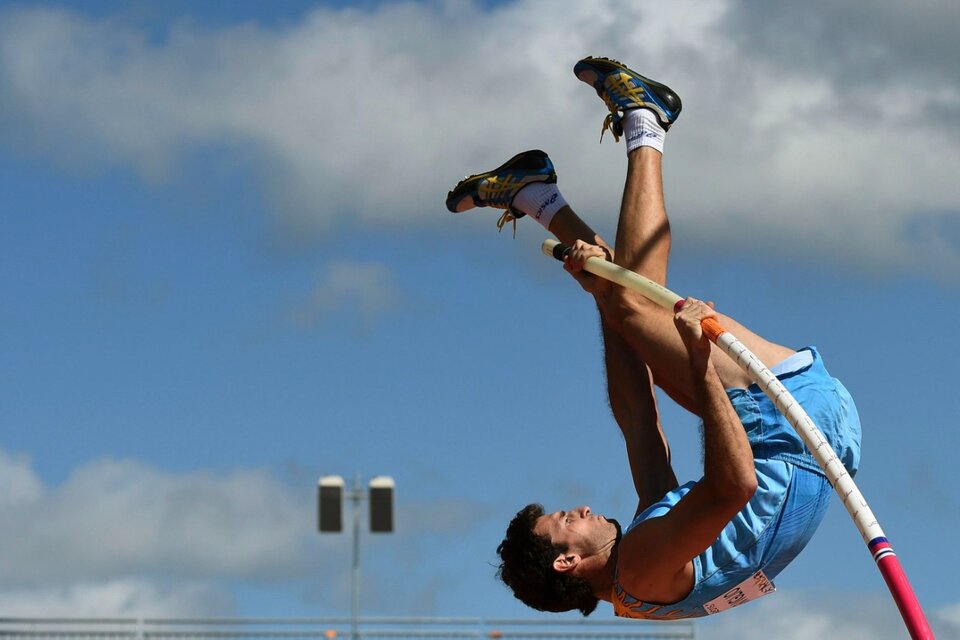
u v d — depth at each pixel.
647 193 7.36
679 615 6.86
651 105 7.54
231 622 19.28
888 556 5.87
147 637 18.92
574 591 6.98
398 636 19.20
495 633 19.25
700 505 6.23
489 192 8.48
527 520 7.12
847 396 6.81
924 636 5.72
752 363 6.28
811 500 6.63
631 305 7.11
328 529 21.66
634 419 7.47
